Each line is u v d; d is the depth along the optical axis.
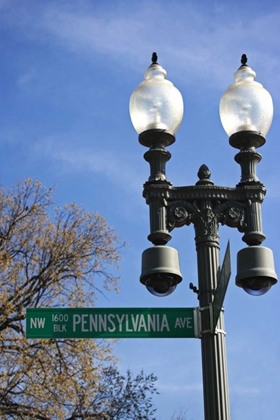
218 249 7.77
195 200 7.84
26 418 21.48
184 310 7.95
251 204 7.89
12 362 21.53
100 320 8.00
